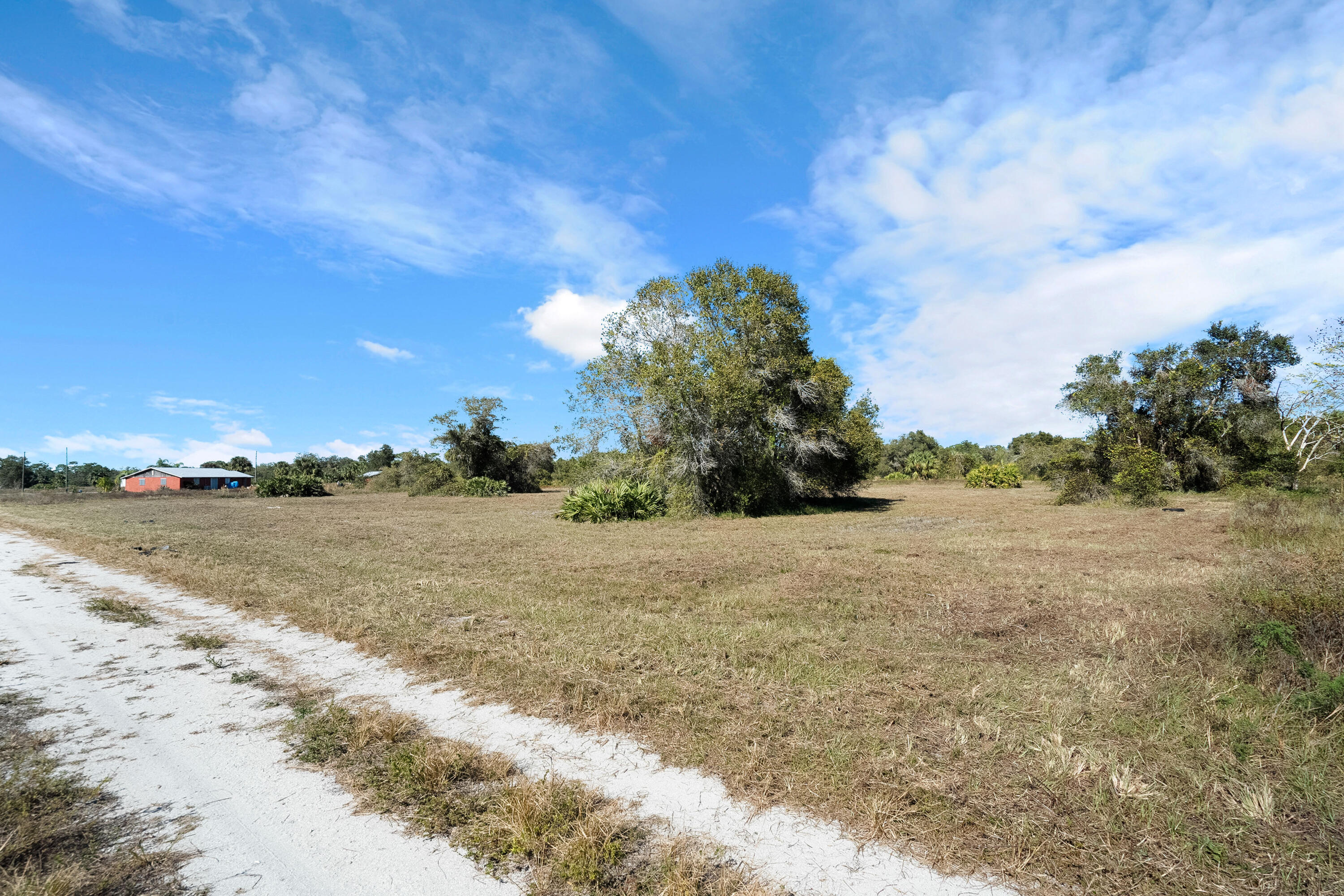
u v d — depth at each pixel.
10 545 16.17
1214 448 35.16
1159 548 12.88
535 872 2.80
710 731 4.18
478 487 52.12
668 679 5.19
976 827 3.04
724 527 20.27
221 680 5.43
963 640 6.38
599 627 6.98
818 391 28.45
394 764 3.75
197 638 6.55
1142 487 25.98
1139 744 3.86
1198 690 4.73
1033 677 5.18
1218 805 3.18
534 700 4.84
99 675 5.57
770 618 7.63
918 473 75.50
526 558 12.73
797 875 2.74
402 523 22.89
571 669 5.43
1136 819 3.05
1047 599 7.98
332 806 3.38
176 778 3.69
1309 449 30.20
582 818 3.16
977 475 56.84
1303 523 12.99
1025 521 20.45
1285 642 5.07
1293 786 3.35
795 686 5.02
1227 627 5.68
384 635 6.64
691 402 24.30
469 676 5.39
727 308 28.05
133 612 7.87
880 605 8.02
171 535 17.42
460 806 3.32
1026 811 3.16
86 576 10.81
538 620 7.31
